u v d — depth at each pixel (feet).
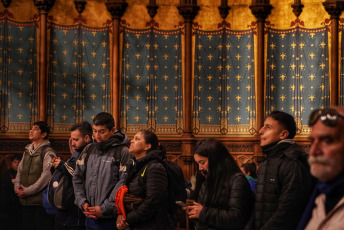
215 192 10.36
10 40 27.73
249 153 28.48
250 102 28.73
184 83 28.81
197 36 28.94
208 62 28.94
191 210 10.49
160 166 12.23
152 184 12.00
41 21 27.78
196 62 28.91
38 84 27.84
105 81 28.58
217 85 28.89
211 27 28.99
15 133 27.48
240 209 10.04
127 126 28.55
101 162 13.92
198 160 10.78
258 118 28.48
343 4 27.84
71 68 28.30
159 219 12.14
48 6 27.91
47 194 15.70
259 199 10.01
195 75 28.86
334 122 5.25
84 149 14.65
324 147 5.31
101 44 28.66
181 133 28.73
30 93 27.78
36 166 18.58
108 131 14.08
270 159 10.18
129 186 12.58
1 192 23.72
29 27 27.96
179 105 28.84
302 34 28.66
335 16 28.02
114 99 28.30
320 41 28.48
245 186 10.31
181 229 20.35
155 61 28.89
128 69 28.71
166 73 28.89
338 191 5.36
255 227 10.06
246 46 28.89
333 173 5.28
